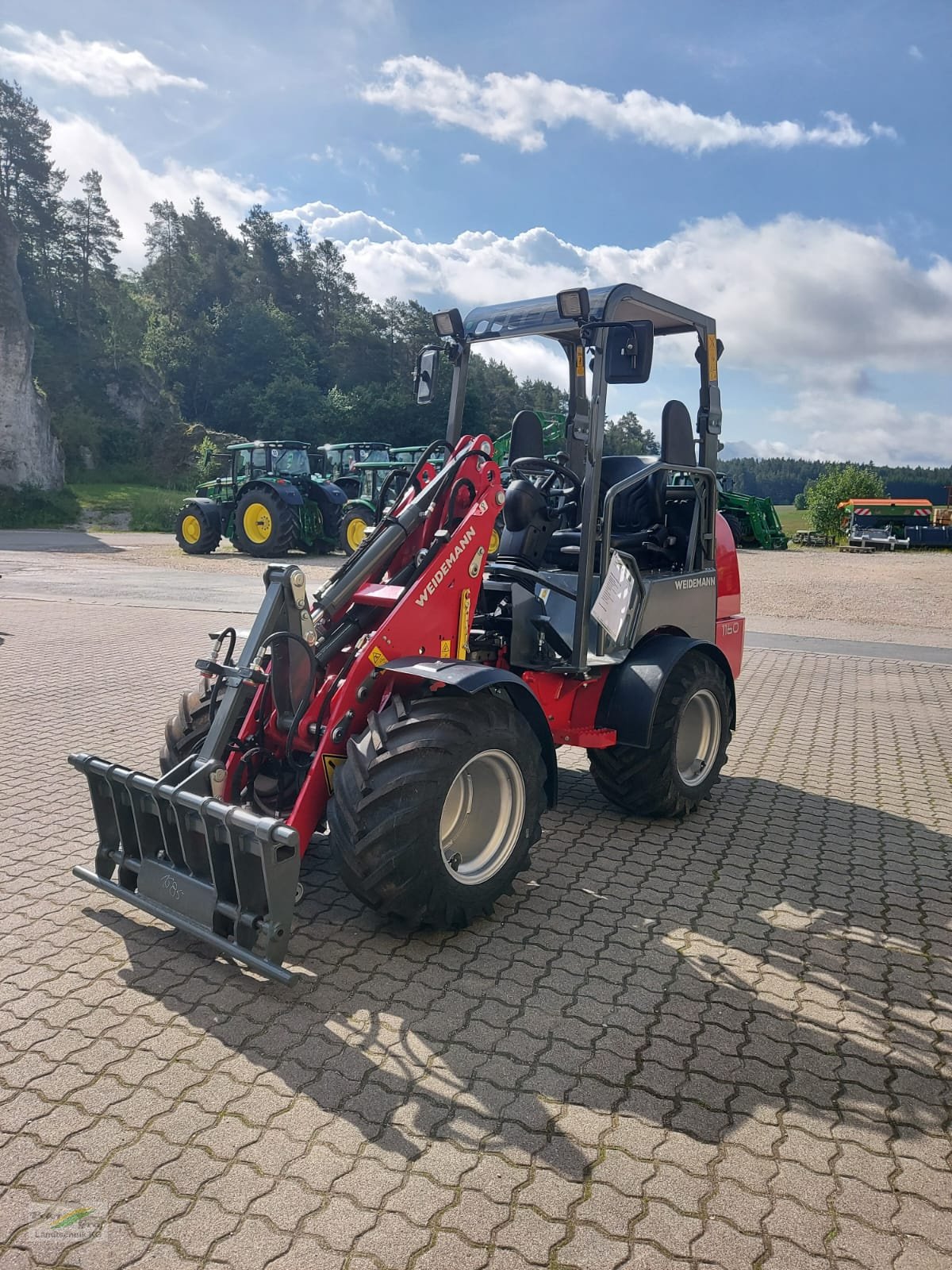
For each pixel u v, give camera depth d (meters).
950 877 4.26
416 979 3.21
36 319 60.22
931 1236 2.12
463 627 3.96
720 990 3.20
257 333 76.69
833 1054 2.83
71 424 49.34
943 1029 3.00
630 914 3.78
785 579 18.39
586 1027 2.94
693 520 5.20
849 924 3.75
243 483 21.38
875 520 28.75
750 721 7.34
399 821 3.15
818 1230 2.13
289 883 3.03
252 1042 2.80
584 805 5.21
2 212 34.81
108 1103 2.51
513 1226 2.12
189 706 4.02
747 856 4.46
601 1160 2.34
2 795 5.09
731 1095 2.61
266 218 93.62
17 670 8.47
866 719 7.41
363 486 23.73
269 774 3.79
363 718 3.59
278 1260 2.01
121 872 3.52
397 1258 2.02
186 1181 2.23
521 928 3.63
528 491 4.63
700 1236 2.10
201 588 14.46
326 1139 2.39
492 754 3.45
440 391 4.80
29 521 31.73
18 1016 2.92
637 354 4.07
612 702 4.55
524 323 4.53
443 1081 2.64
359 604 3.89
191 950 3.37
